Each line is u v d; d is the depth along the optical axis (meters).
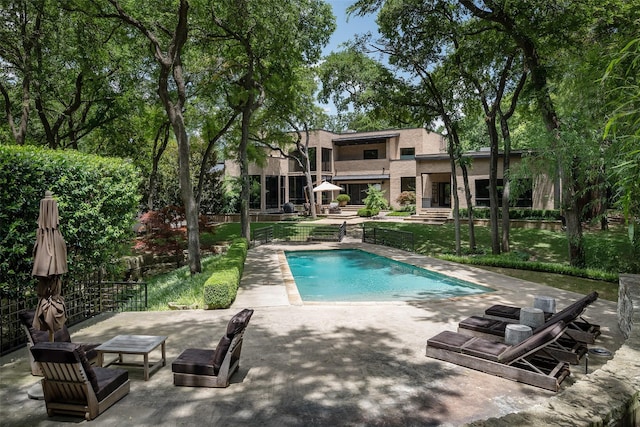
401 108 18.86
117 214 10.29
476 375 5.77
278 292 11.25
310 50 18.02
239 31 16.61
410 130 39.19
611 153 11.52
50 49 16.56
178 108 13.58
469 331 7.15
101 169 9.63
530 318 6.61
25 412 4.86
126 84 20.84
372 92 17.95
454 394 5.20
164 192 31.34
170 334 7.65
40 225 5.35
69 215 8.34
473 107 19.75
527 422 2.55
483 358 5.89
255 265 15.84
